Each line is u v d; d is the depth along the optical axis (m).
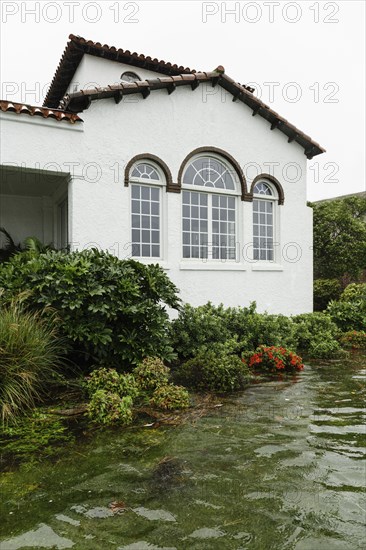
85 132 9.73
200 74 11.11
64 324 6.16
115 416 4.96
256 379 7.49
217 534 2.79
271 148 12.68
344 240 18.98
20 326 5.45
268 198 12.70
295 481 3.57
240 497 3.29
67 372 6.81
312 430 4.87
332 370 8.30
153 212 10.89
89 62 12.68
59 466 3.86
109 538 2.74
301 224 13.22
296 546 2.65
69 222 9.75
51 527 2.87
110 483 3.53
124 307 6.49
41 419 5.11
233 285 11.87
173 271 10.91
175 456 4.11
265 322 9.20
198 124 11.41
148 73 13.80
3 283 6.45
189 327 8.45
